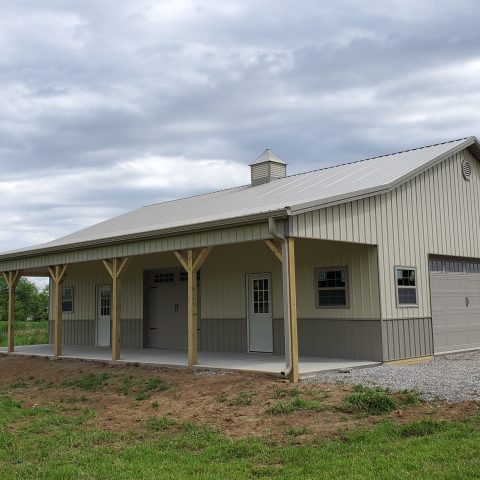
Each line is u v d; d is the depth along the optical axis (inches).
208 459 231.0
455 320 548.7
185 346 620.1
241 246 559.8
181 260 456.1
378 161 600.1
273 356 505.4
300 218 386.3
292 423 276.8
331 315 486.3
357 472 199.2
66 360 563.2
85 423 309.9
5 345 837.8
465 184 585.9
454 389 314.7
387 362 454.6
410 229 502.0
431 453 212.2
